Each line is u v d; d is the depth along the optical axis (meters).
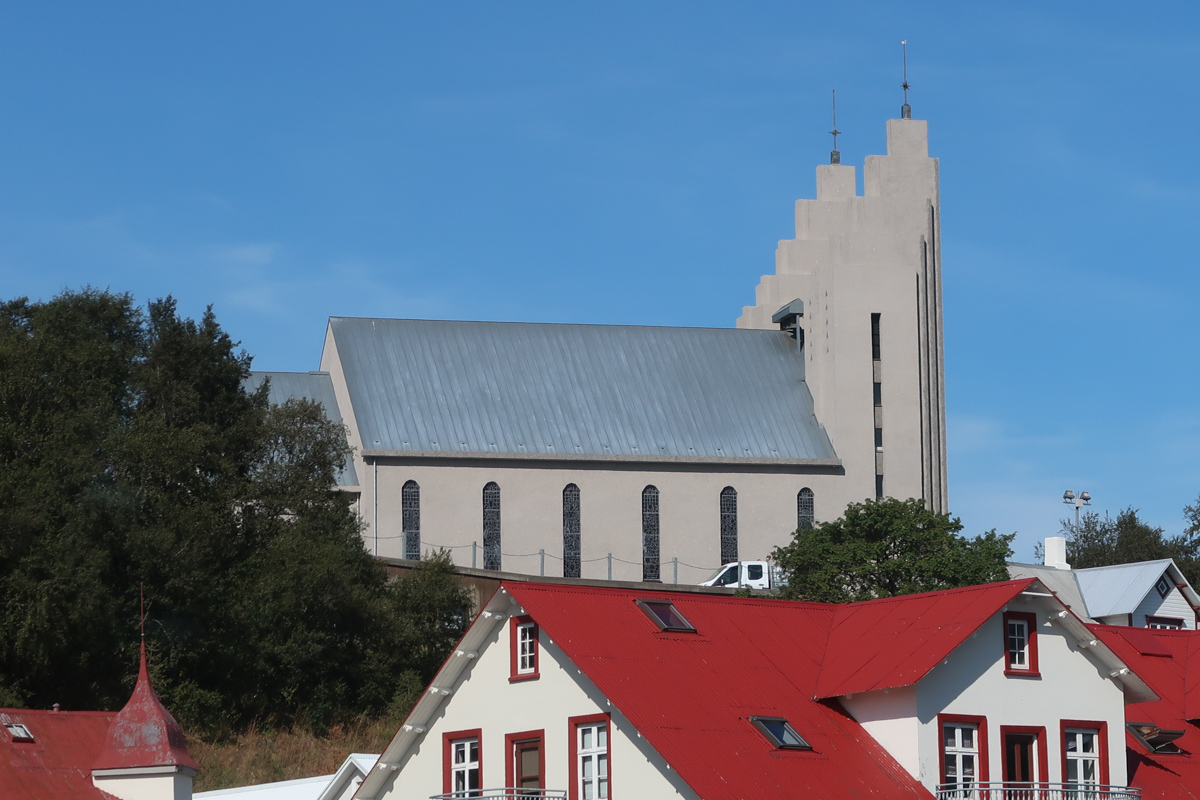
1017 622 52.62
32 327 101.25
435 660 96.50
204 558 90.50
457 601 99.88
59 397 91.81
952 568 91.75
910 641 51.72
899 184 141.12
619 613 52.31
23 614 79.69
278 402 127.25
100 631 83.19
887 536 94.88
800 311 139.50
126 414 98.94
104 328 104.31
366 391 126.31
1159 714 59.25
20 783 57.47
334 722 90.50
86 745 61.19
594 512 125.75
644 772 46.94
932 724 49.94
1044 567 97.81
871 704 50.75
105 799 58.62
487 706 52.09
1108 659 53.09
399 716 90.44
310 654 90.19
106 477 88.75
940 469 136.50
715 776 45.31
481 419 126.88
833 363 132.50
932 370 137.38
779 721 49.41
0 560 81.00
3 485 82.44
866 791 47.62
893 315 133.88
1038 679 52.28
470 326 135.00
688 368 136.50
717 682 50.12
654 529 126.88
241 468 101.81
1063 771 52.03
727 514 128.62
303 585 92.06
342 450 105.56
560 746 49.72
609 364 134.88
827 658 53.53
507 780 50.91
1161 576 93.88
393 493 121.81
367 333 131.62
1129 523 159.75
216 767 81.12
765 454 130.00
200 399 102.94
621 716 47.84
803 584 93.88
